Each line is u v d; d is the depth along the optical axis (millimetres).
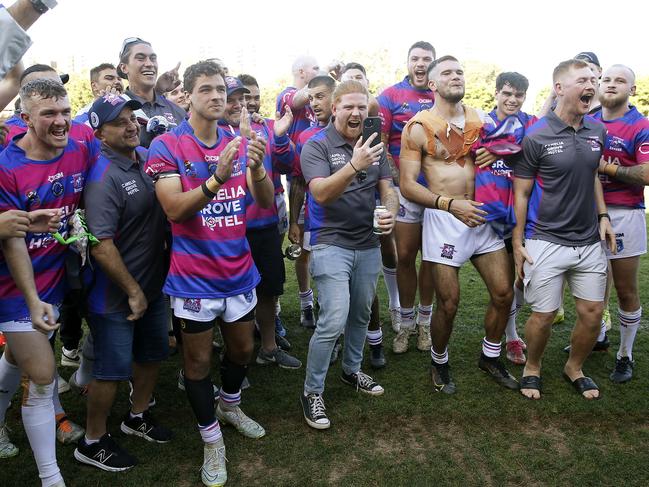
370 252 3447
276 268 4090
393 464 2975
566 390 3748
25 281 2467
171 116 4465
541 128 3525
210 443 2879
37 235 2635
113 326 2867
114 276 2783
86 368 3521
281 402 3656
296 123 4852
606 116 3967
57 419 3307
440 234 3648
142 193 2910
